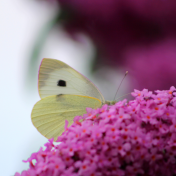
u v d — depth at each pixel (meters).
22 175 0.23
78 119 0.23
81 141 0.22
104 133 0.23
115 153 0.22
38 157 0.23
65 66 0.25
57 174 0.22
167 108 0.23
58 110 0.25
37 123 0.25
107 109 0.23
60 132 0.25
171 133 0.23
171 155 0.22
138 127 0.22
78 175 0.22
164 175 0.22
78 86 0.25
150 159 0.22
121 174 0.22
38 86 0.25
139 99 0.23
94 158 0.22
